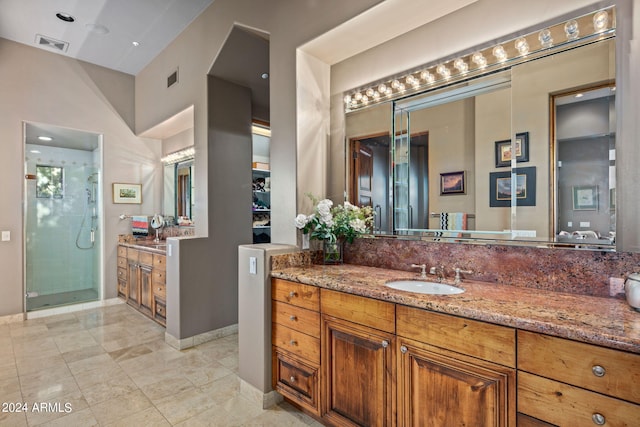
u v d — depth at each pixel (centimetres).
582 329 105
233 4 291
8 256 377
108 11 326
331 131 260
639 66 139
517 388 118
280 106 249
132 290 424
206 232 329
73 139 453
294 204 238
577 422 106
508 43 175
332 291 180
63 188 454
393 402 154
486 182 184
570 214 156
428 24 206
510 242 174
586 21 152
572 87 156
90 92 436
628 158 141
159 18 341
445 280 184
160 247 381
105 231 451
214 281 332
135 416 204
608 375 101
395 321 153
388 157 228
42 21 342
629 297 124
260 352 217
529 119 169
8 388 235
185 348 309
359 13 196
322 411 186
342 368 176
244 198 358
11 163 379
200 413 208
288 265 226
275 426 196
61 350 301
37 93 396
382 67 230
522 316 118
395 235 223
